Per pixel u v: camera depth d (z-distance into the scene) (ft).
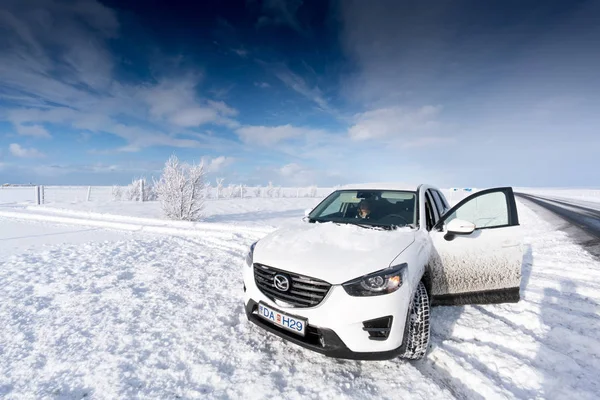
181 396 5.95
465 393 6.27
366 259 6.82
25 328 8.49
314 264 6.81
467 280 9.07
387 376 6.60
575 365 7.11
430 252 8.64
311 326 6.45
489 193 9.54
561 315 9.76
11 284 11.96
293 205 59.41
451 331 8.68
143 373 6.64
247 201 63.10
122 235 23.65
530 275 14.55
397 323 6.33
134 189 60.44
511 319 9.49
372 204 10.74
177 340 8.06
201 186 37.01
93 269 14.16
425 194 10.98
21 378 6.38
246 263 8.43
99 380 6.36
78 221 29.86
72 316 9.31
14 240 20.76
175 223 30.32
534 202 69.56
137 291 11.54
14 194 75.77
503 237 9.12
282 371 6.80
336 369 6.88
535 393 6.22
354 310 6.19
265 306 7.23
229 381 6.42
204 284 12.69
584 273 14.84
